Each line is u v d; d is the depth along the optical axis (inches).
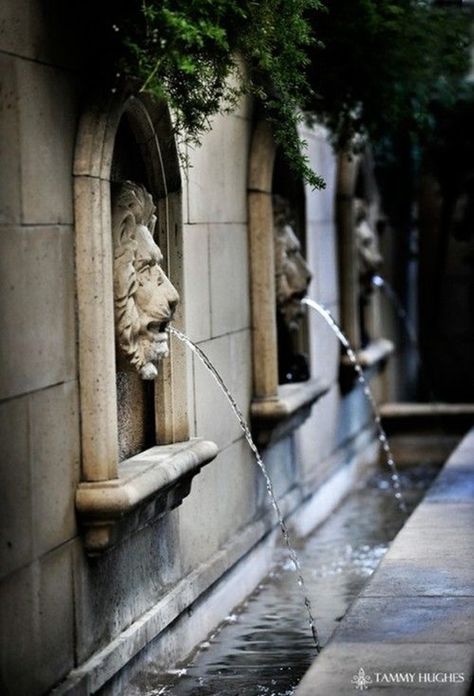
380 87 699.4
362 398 972.6
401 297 1198.3
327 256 865.5
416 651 435.2
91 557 450.0
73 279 443.2
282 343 751.7
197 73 460.8
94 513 440.8
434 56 716.7
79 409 445.7
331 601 610.5
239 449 636.1
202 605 562.6
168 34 426.3
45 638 418.9
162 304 474.9
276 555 689.6
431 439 1041.5
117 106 449.4
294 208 778.2
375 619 470.6
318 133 829.8
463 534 600.7
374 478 935.7
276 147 669.9
